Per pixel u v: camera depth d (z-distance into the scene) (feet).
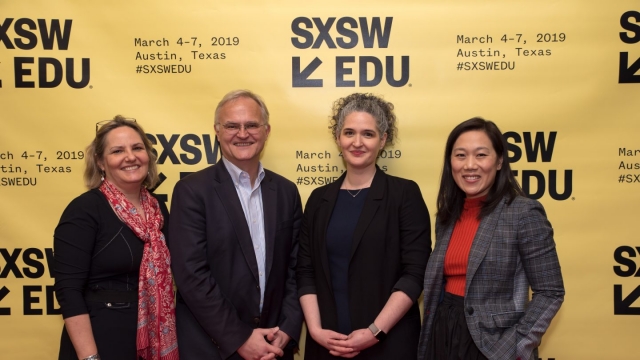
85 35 7.05
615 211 7.01
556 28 6.97
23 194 7.12
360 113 5.68
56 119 7.09
